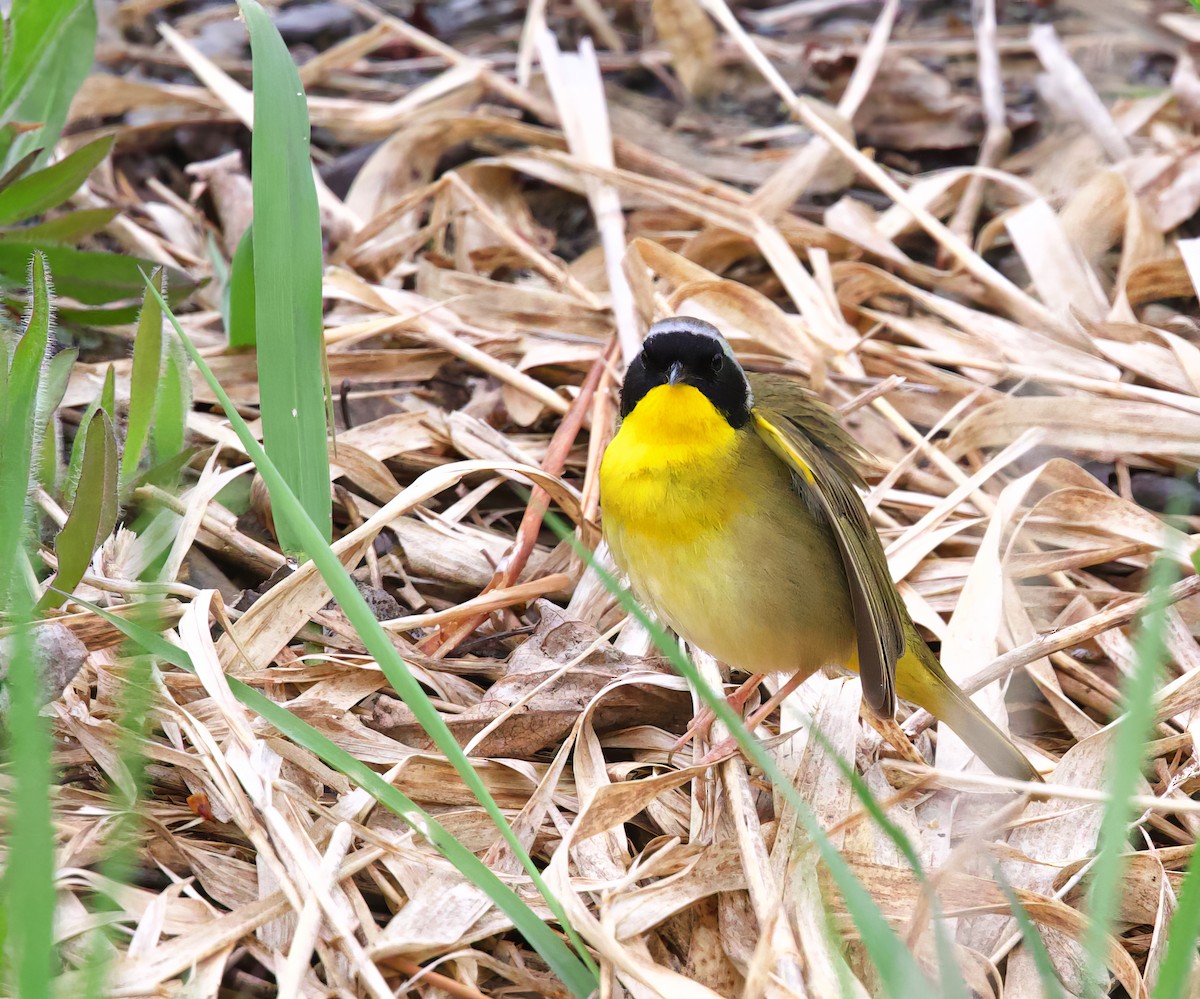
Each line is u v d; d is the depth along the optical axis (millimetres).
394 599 9633
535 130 14375
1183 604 9711
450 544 9914
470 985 6594
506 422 11539
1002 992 6984
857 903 5641
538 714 8391
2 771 7434
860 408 11570
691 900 6973
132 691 7184
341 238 13266
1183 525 10641
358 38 15758
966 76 15922
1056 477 10609
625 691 8633
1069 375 11383
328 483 8695
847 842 7449
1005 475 11227
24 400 7945
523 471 9469
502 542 10102
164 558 9273
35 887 5281
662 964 7027
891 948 5555
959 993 5582
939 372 11922
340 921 6398
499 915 6883
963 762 8609
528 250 12852
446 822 7543
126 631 7227
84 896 6930
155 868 7184
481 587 9875
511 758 8430
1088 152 14445
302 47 16938
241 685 7125
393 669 6480
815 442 8750
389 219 12906
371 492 10305
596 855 7355
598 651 8742
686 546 8078
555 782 7574
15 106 11188
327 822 7262
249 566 9625
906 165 15250
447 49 15531
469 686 8891
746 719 8758
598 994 6363
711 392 8039
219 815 7426
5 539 7633
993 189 14484
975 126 15141
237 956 6660
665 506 8047
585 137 14055
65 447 10352
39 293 7945
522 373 11562
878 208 14430
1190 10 15641
